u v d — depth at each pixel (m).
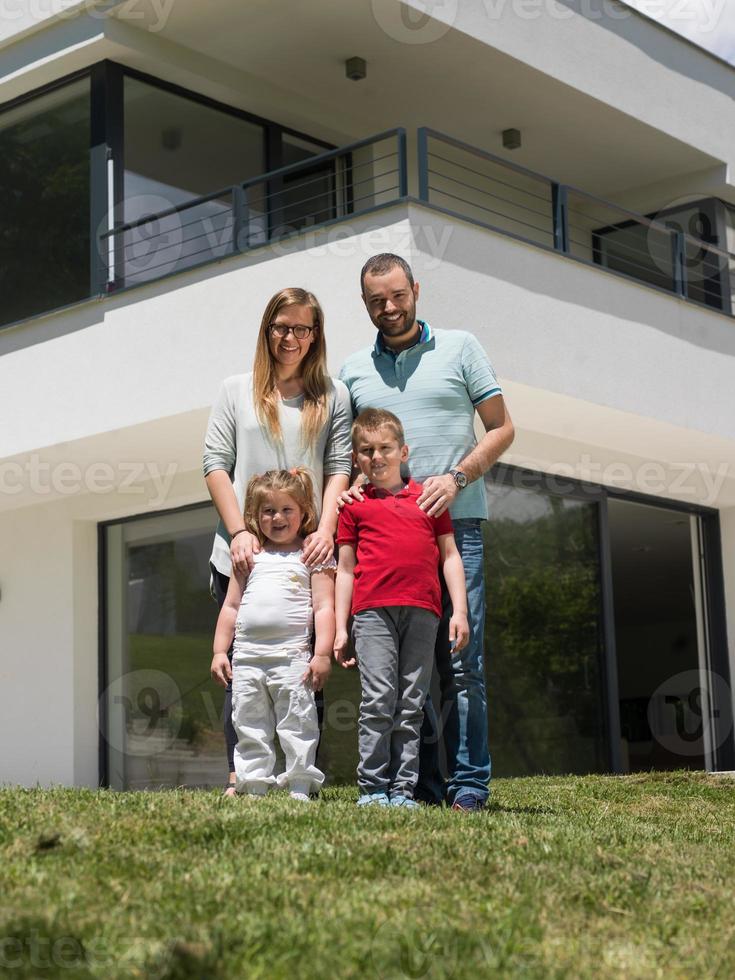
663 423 10.41
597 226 13.59
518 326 9.19
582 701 10.96
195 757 10.95
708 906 3.45
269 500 5.24
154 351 9.59
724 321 11.21
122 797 4.71
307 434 5.40
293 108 11.19
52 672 11.86
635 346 10.21
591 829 4.64
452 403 5.37
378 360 5.52
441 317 8.63
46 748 11.81
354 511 5.16
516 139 12.05
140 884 3.25
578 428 10.62
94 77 10.29
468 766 5.21
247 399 5.51
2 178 10.89
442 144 12.13
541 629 10.75
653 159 12.67
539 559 10.87
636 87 11.83
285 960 2.67
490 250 9.07
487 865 3.69
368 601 5.04
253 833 3.92
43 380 10.23
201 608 11.12
